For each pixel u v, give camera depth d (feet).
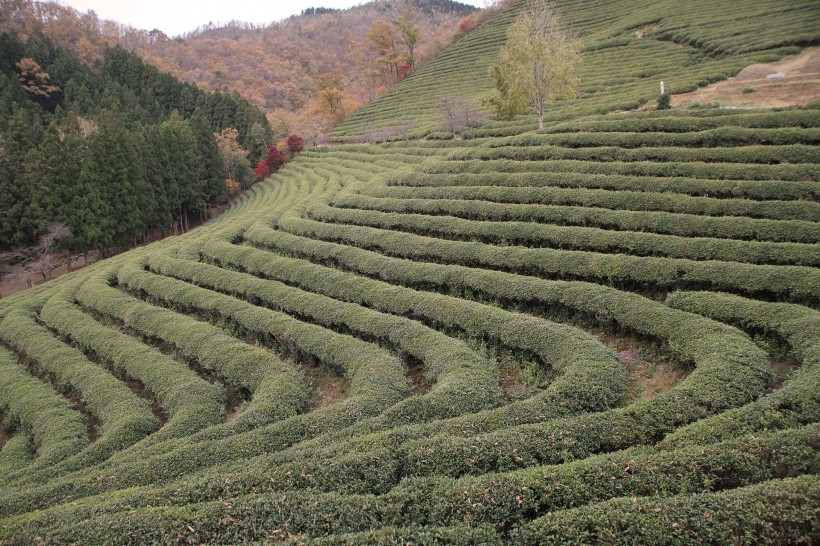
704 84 160.66
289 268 98.99
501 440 41.11
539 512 33.91
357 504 35.01
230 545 32.76
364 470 40.11
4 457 64.69
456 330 71.77
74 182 162.09
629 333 64.08
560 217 96.27
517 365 63.10
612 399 49.37
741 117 112.37
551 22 167.73
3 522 39.22
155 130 203.72
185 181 215.92
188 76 433.07
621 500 31.09
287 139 287.07
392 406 51.96
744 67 161.79
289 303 85.71
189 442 53.57
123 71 327.06
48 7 385.50
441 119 207.62
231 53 502.79
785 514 28.66
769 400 40.78
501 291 76.59
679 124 121.19
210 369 72.84
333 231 116.67
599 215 91.56
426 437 44.42
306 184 192.65
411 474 40.04
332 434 48.55
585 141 127.95
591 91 191.93
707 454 34.71
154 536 33.76
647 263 72.28
